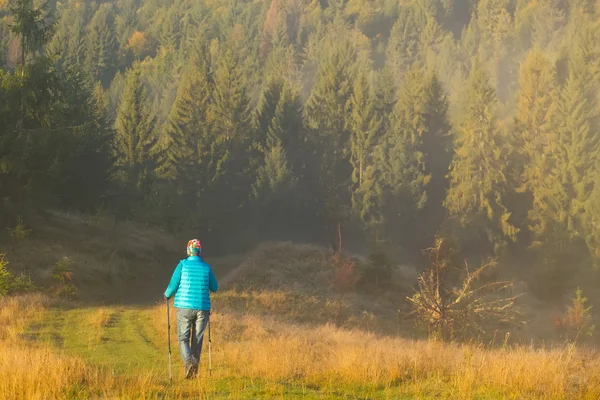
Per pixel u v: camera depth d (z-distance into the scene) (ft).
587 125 246.47
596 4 566.77
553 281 178.60
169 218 200.95
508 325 123.13
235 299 123.13
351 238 243.40
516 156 264.11
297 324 102.68
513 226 230.89
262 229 244.63
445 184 268.82
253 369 32.71
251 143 272.51
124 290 123.13
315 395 25.39
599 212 213.87
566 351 34.30
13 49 393.09
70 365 28.84
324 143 272.51
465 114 294.05
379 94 321.93
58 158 131.44
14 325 61.41
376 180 249.14
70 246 132.67
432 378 30.83
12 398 22.95
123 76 539.29
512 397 25.57
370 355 36.09
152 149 236.84
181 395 24.06
